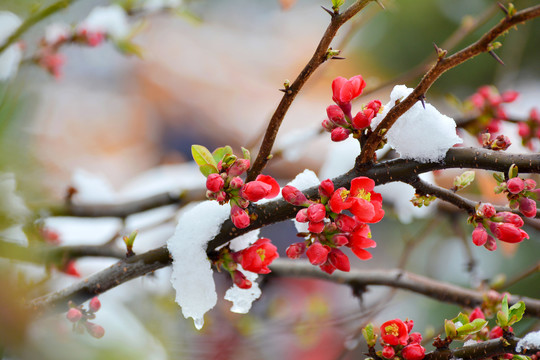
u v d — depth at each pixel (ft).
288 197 3.82
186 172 7.39
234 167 3.81
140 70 14.87
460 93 11.56
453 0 12.16
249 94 14.98
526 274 4.75
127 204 5.23
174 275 3.91
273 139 3.87
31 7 4.52
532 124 4.66
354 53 13.42
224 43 16.44
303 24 17.88
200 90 14.73
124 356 3.84
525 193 3.84
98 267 5.81
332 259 3.84
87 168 11.45
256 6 17.54
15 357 3.64
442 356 3.93
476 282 5.19
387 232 9.62
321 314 5.57
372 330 3.96
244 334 5.28
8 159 4.17
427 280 4.70
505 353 3.92
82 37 5.09
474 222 3.88
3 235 3.98
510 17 3.67
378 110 3.89
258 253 3.87
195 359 5.18
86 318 3.98
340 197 3.77
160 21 15.98
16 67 4.74
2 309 3.61
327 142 10.12
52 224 5.69
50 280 4.47
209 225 3.92
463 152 3.87
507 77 6.51
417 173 3.88
